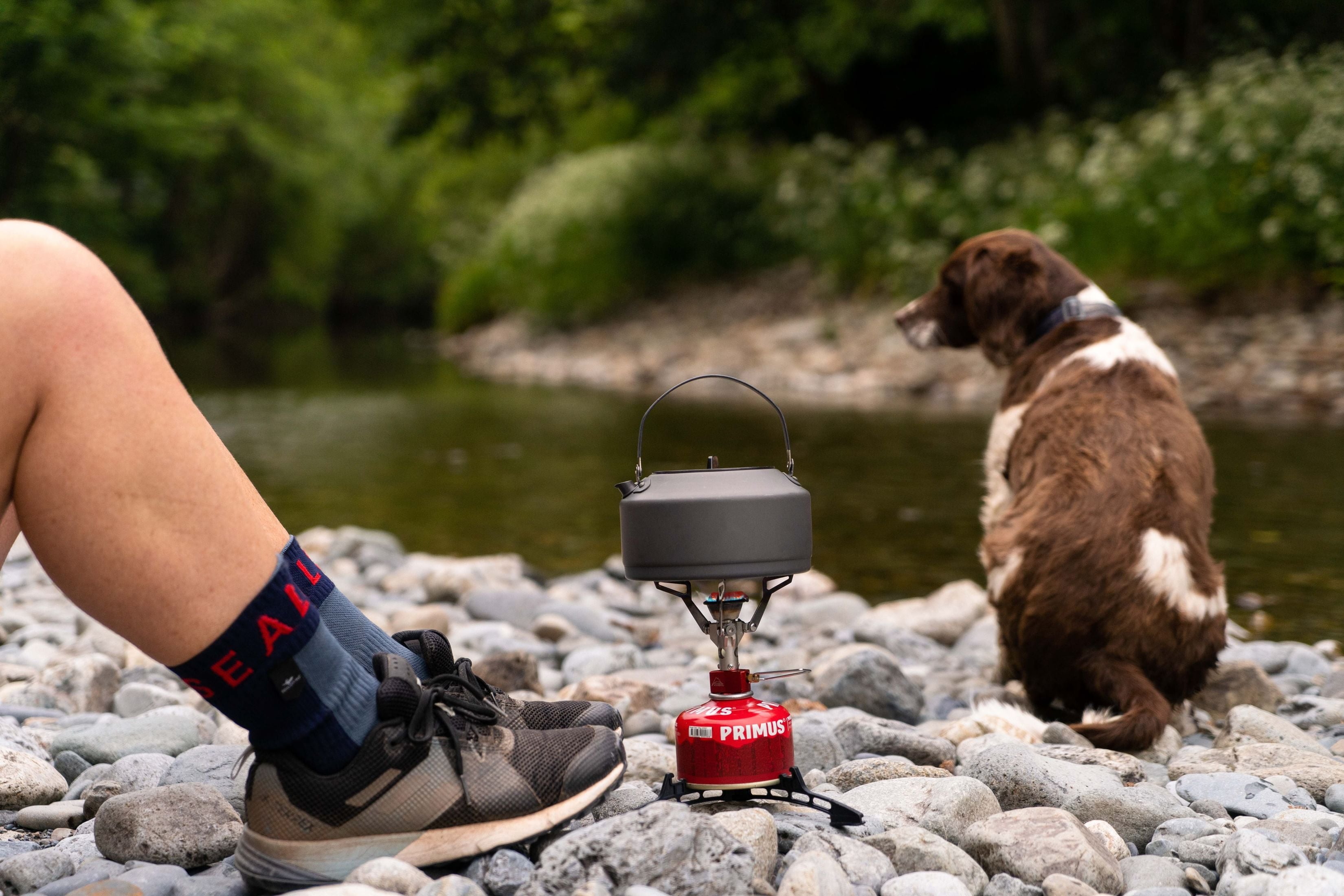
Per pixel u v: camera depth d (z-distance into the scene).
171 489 1.44
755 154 19.84
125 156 20.97
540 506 6.39
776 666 3.24
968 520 5.57
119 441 1.42
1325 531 4.94
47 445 1.40
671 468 7.30
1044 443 2.77
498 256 20.89
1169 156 11.34
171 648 1.48
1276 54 13.82
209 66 29.25
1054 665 2.56
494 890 1.55
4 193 16.61
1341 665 3.18
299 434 9.62
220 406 11.98
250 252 36.72
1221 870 1.64
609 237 18.66
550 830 1.67
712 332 15.78
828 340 13.48
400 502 6.56
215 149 26.39
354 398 12.75
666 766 2.10
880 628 3.57
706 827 1.53
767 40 19.06
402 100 20.67
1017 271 3.27
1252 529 5.01
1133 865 1.68
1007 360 3.27
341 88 35.69
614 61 19.03
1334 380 8.99
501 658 2.79
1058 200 12.12
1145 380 2.83
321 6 22.92
